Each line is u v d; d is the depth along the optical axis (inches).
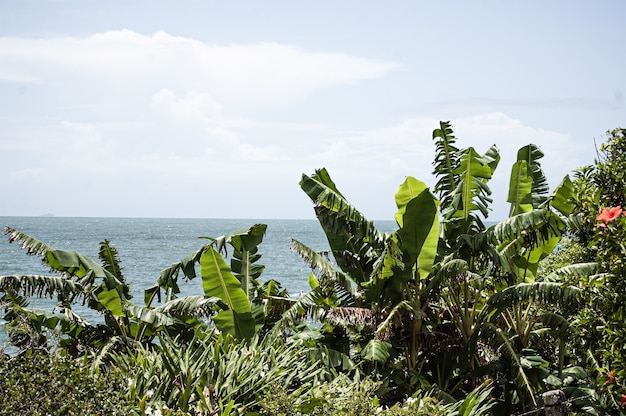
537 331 474.0
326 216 459.2
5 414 265.6
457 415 346.0
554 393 305.7
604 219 274.7
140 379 342.3
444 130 527.2
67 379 286.5
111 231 6688.0
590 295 288.2
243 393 335.3
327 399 327.0
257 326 477.4
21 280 420.8
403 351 466.3
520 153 564.1
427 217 436.5
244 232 471.8
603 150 341.7
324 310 456.8
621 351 271.0
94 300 479.2
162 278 470.3
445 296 483.8
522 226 430.6
